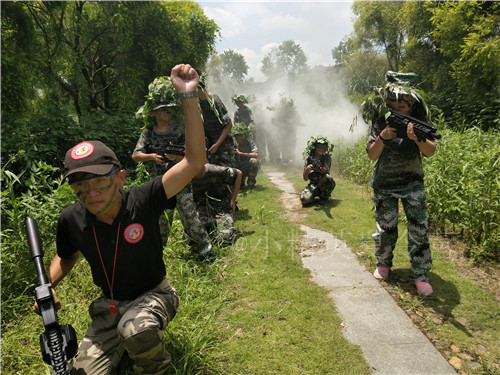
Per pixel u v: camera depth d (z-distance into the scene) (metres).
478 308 2.85
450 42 11.61
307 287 3.21
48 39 8.79
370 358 2.33
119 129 7.46
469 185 3.96
